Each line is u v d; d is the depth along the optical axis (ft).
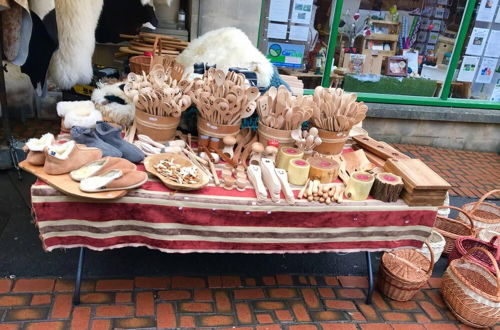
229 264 8.58
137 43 11.79
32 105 13.21
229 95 6.91
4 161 10.41
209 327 7.03
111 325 6.77
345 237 7.08
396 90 17.02
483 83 17.69
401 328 7.62
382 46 16.26
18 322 6.57
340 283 8.57
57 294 7.19
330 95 7.68
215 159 7.15
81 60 8.68
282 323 7.34
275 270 8.64
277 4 14.47
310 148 7.47
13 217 8.95
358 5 15.40
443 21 16.30
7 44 7.82
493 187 14.61
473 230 9.86
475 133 17.46
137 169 6.67
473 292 7.64
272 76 8.89
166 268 8.20
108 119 7.92
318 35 15.42
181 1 14.46
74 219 6.11
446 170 15.38
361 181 6.80
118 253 8.37
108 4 11.14
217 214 6.39
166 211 6.24
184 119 8.11
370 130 16.72
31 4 7.36
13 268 7.59
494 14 16.51
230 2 13.35
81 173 5.94
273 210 6.50
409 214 7.07
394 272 8.00
